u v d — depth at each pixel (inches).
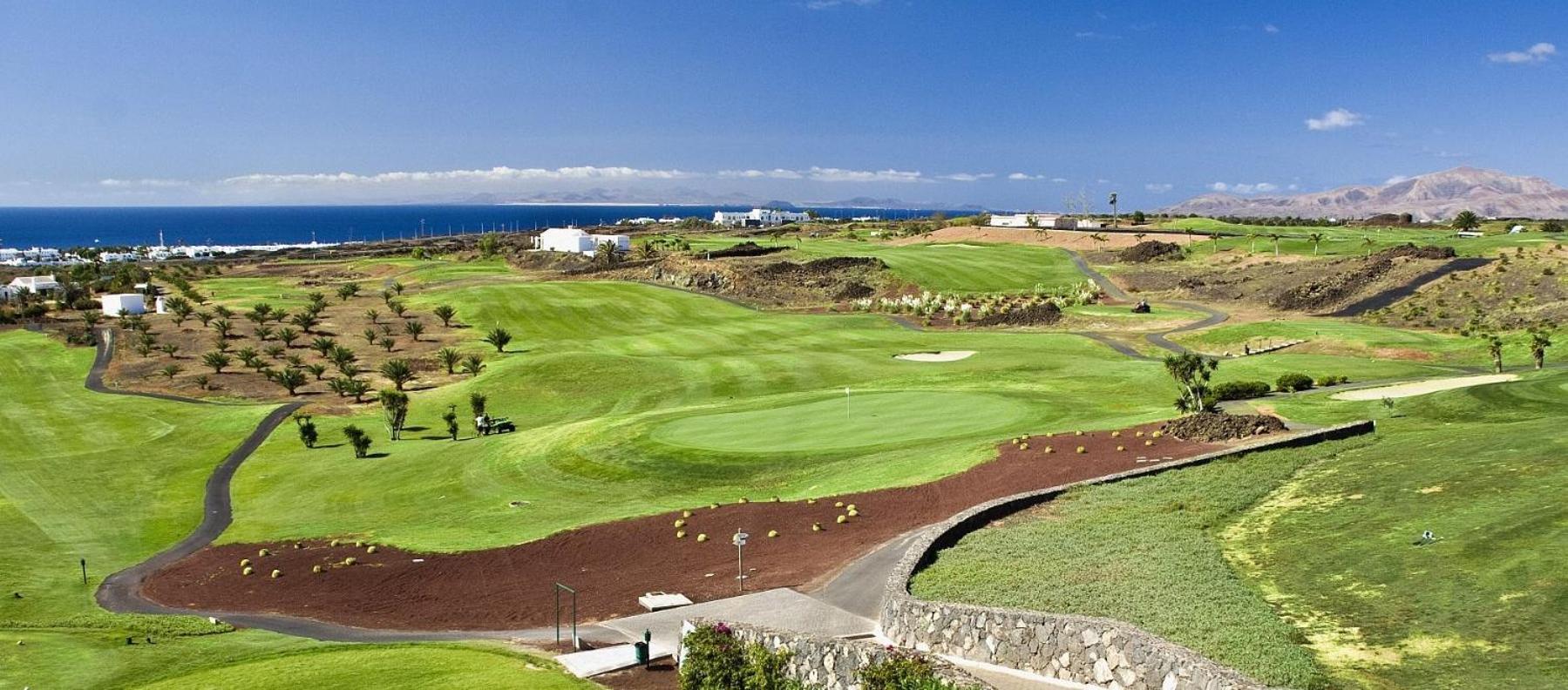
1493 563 873.5
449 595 1337.4
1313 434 1555.1
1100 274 5369.1
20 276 6791.3
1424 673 704.4
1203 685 679.7
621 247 6968.5
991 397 2297.0
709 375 3149.6
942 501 1444.4
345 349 3617.1
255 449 2610.7
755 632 864.9
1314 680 701.3
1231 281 4817.9
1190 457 1529.3
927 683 696.4
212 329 4424.2
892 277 5246.1
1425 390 2159.2
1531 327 3166.8
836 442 1926.7
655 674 964.6
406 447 2501.2
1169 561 1001.5
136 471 2402.8
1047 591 926.4
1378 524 1047.0
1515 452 1243.8
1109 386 2524.6
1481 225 7081.7
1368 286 4291.3
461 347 4001.0
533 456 2106.3
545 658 1038.4
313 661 1078.4
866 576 1164.5
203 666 1098.7
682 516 1549.0
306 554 1616.6
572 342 4069.9
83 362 3838.6
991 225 7785.4
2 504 2116.1
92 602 1467.8
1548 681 661.3
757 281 5241.1
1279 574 954.7
